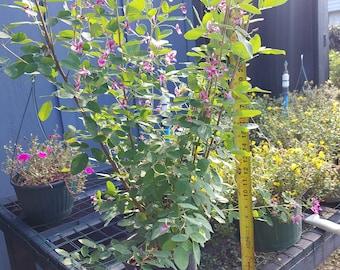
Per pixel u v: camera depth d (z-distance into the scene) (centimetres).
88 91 109
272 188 171
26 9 107
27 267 193
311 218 185
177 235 89
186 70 114
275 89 387
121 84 115
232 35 106
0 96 236
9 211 207
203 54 116
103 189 227
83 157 114
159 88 118
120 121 117
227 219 169
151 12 116
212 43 104
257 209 159
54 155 202
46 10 112
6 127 239
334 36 712
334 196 218
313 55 361
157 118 119
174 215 103
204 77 113
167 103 125
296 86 375
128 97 118
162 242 109
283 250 165
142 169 116
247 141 129
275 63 383
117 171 127
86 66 107
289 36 372
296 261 160
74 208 213
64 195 194
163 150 114
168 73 118
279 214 158
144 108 120
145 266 105
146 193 116
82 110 111
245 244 135
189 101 115
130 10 107
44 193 186
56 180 192
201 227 99
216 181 119
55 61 109
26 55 105
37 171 194
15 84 242
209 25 103
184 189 107
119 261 109
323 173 189
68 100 258
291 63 376
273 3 102
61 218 197
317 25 354
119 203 128
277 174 175
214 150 124
